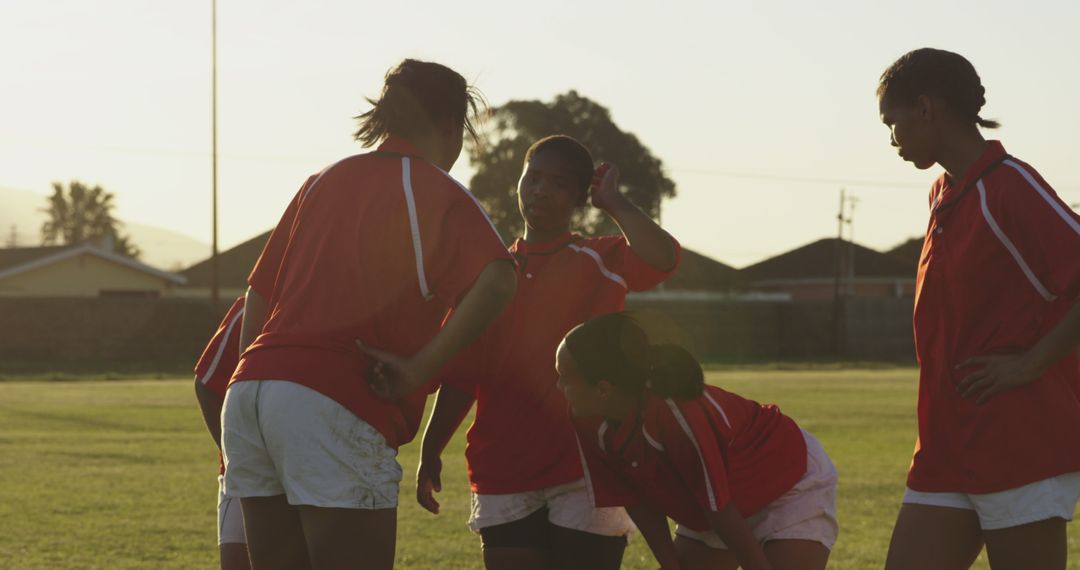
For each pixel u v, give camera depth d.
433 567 7.66
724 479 4.29
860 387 31.33
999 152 4.19
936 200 4.38
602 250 4.92
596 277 4.89
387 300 3.60
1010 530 4.16
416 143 3.86
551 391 4.84
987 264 4.13
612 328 4.22
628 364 4.18
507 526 4.91
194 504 10.48
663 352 4.24
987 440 4.16
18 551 8.16
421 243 3.59
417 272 3.60
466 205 3.63
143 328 47.78
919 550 4.31
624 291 4.93
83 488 11.52
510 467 4.85
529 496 4.87
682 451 4.27
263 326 3.88
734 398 4.62
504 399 4.89
